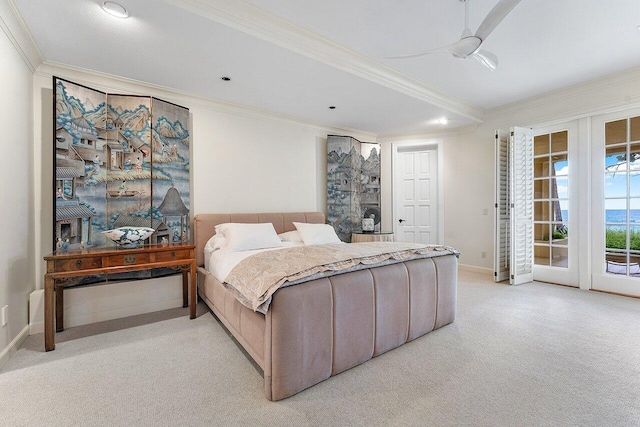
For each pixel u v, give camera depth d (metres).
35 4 1.86
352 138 4.84
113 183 2.88
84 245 2.68
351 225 4.85
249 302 1.75
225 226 3.19
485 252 4.56
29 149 2.40
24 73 2.30
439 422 1.40
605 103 3.34
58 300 2.49
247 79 2.99
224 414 1.46
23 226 2.28
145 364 1.94
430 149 5.22
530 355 2.04
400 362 1.98
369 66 2.97
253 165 3.91
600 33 2.45
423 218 5.25
